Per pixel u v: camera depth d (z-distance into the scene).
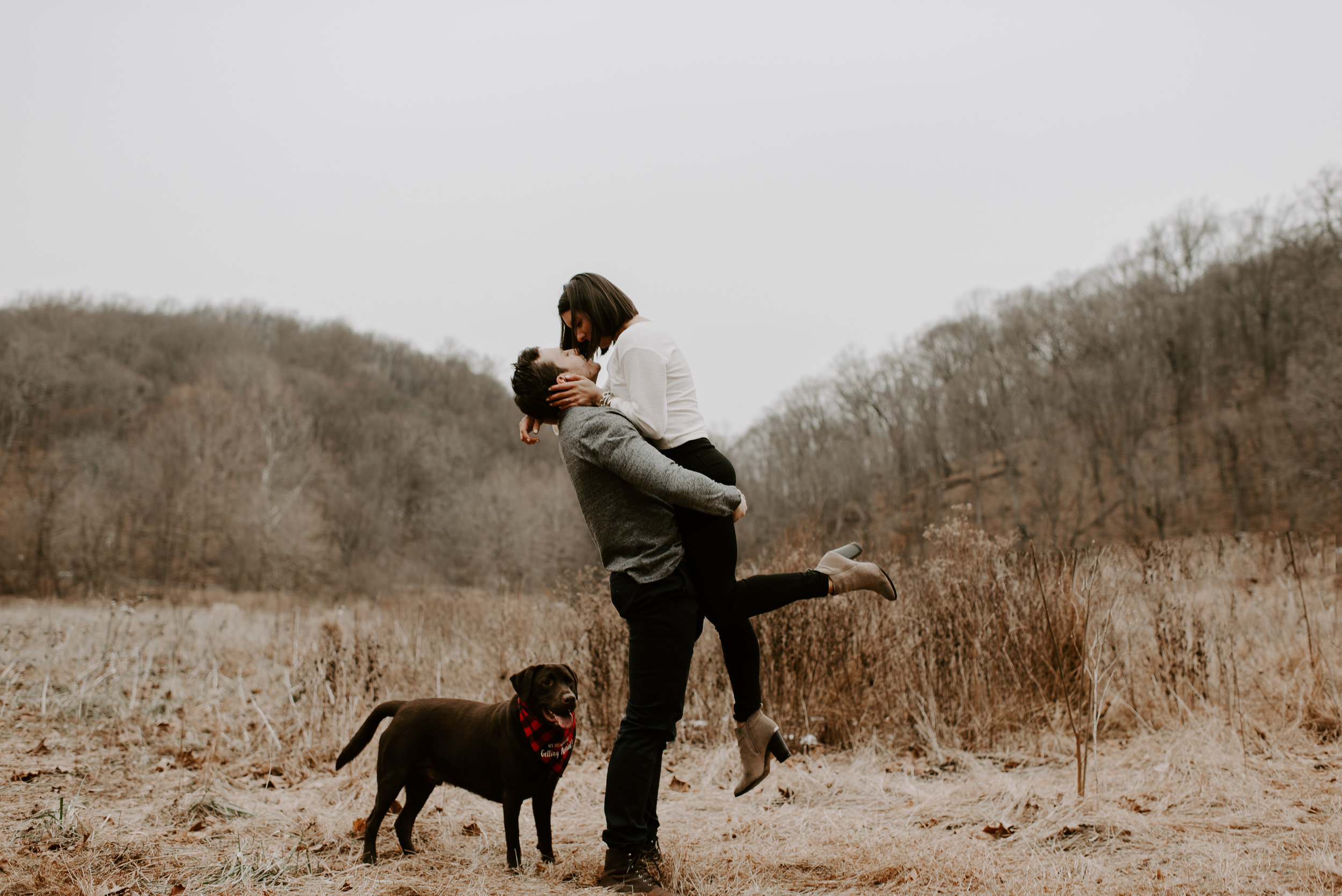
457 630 8.27
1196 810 3.46
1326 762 4.07
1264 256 54.91
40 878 2.78
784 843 3.25
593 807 3.97
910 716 5.27
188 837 3.31
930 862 2.88
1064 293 62.28
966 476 54.34
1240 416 48.41
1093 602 5.14
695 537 2.80
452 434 78.81
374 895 2.67
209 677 7.67
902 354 64.38
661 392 2.83
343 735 5.23
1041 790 3.74
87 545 35.88
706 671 5.76
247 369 79.62
